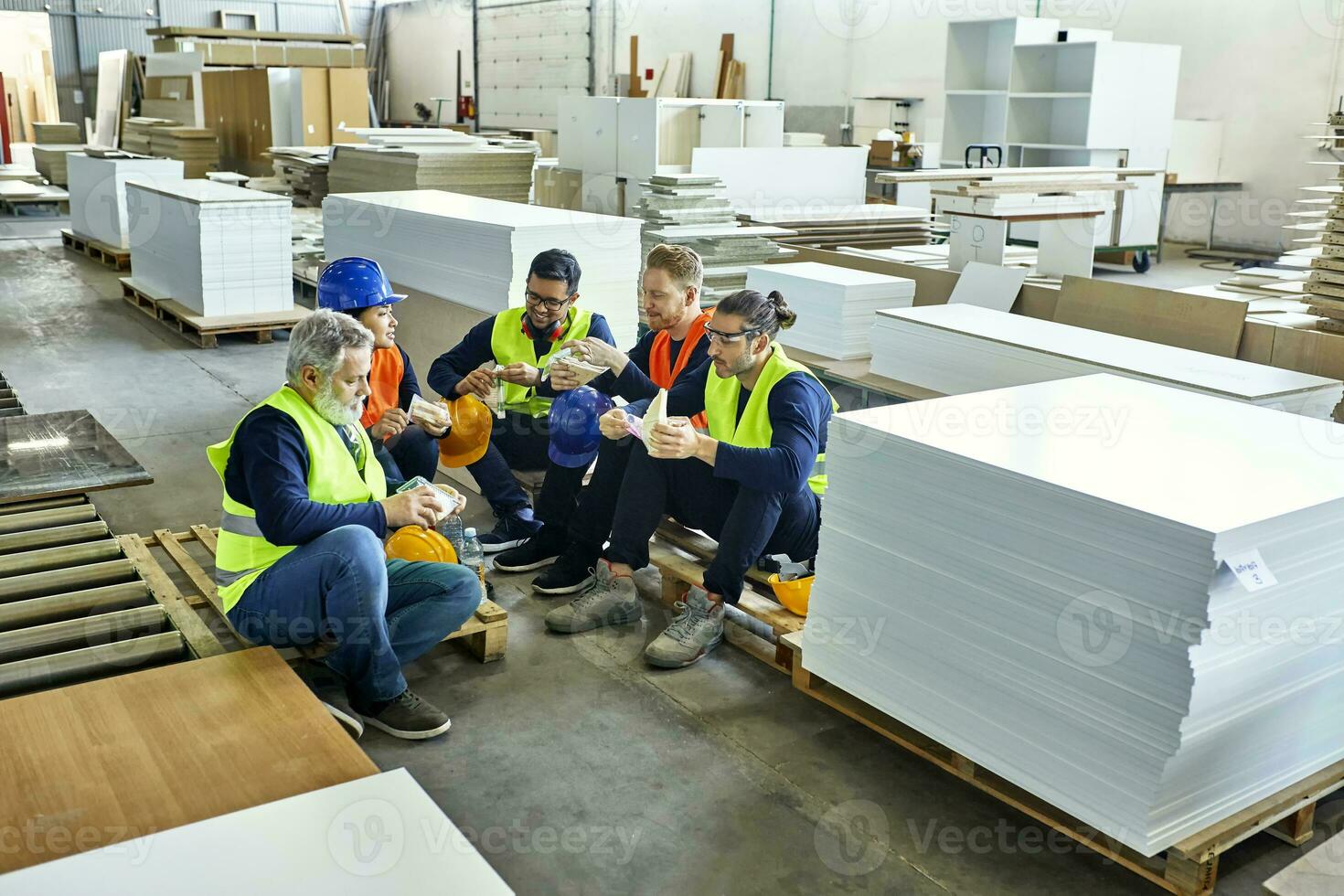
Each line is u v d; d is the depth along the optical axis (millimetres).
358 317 3492
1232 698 2117
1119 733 2125
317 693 2953
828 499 2730
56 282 9680
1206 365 3816
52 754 2180
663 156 9773
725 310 3008
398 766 2658
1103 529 2096
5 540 3281
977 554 2361
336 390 2600
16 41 20188
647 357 3820
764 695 3062
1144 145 10391
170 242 7871
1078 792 2225
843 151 9281
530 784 2605
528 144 11250
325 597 2596
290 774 2129
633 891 2244
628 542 3344
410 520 2703
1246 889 2266
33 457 3820
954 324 4578
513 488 3961
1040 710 2279
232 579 2707
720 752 2771
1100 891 2297
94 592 3000
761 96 15289
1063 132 10758
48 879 1728
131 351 7180
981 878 2326
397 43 23188
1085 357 3930
